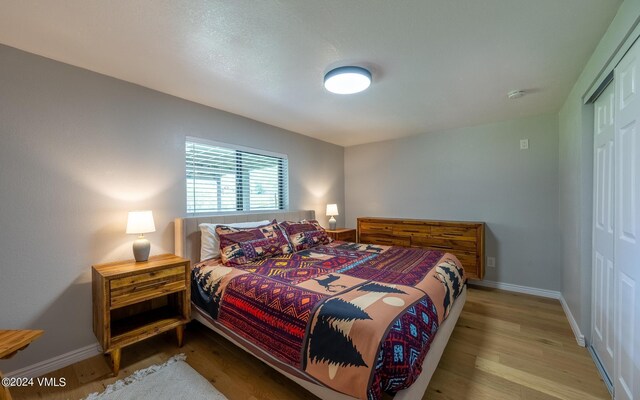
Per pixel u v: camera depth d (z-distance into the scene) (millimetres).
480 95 2557
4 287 1729
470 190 3654
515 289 3381
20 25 1521
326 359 1333
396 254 2738
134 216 2090
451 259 2570
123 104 2238
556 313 2744
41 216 1861
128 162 2273
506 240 3428
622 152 1479
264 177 3486
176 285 2133
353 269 2207
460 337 2291
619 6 1379
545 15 1449
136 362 1971
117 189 2209
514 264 3385
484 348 2121
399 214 4266
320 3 1352
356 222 4676
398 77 2176
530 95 2566
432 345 1624
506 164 3402
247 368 1895
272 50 1788
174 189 2576
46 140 1882
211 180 2912
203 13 1428
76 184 2010
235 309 1876
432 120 3357
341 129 3758
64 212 1956
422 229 3680
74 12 1414
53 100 1908
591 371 1829
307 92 2479
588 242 2094
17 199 1774
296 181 3906
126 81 2252
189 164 2719
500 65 1983
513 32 1597
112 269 1936
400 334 1278
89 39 1666
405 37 1646
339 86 2150
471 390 1659
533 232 3260
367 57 1870
